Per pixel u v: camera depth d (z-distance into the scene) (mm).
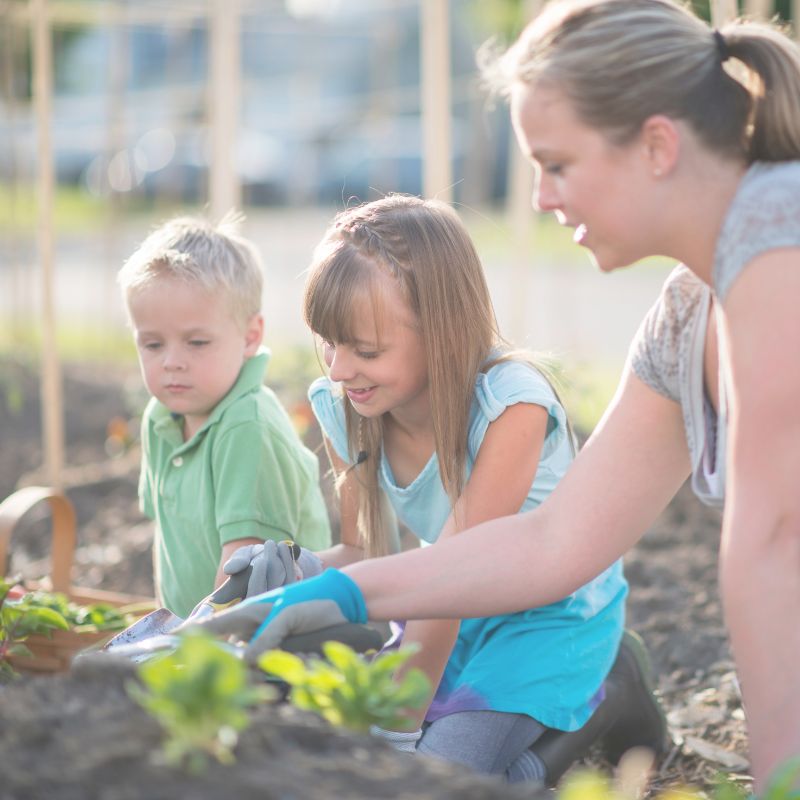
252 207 22891
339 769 1480
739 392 1770
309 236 17406
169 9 7602
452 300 2596
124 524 5293
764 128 1839
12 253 8484
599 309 11797
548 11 1922
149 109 13453
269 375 7137
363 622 2070
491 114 11250
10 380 6969
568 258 15570
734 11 3227
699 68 1829
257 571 2402
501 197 21984
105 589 4629
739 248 1772
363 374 2580
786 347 1724
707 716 3182
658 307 2121
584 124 1830
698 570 4230
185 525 3168
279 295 12242
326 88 21688
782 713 1739
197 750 1441
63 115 15625
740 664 1778
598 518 2158
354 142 22141
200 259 3078
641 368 2148
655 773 2910
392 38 9703
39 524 5289
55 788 1407
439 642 2580
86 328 10344
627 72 1805
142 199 21062
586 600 2775
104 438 6707
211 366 3080
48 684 1710
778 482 1739
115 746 1472
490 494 2604
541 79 1847
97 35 21203
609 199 1864
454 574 2115
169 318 3029
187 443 3158
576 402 6250
